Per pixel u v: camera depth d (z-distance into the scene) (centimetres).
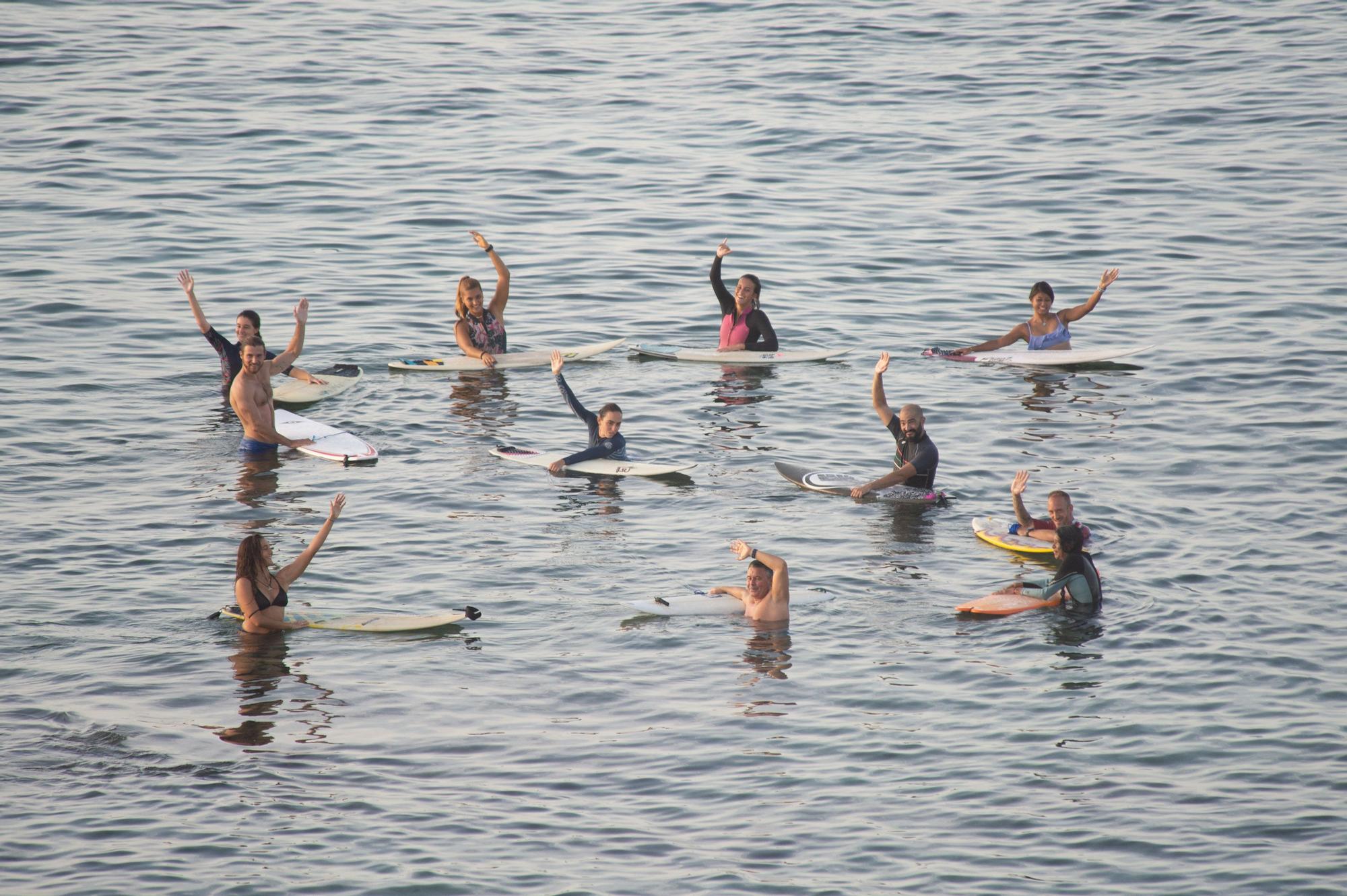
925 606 5066
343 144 11769
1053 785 3900
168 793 3800
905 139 12175
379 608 4984
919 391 7512
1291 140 11881
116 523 5659
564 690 4444
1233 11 15750
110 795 3781
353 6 16212
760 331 8119
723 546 5594
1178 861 3544
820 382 7675
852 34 15188
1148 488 6175
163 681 4434
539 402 7369
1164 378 7638
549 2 16650
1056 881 3459
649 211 10612
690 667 4603
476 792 3847
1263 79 13412
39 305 8338
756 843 3622
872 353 8162
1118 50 14525
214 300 8644
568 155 11731
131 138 11525
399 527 5725
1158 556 5469
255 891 3372
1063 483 6250
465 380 7688
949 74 13888
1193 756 4050
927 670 4584
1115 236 10062
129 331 8081
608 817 3738
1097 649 4722
